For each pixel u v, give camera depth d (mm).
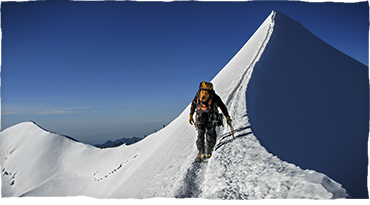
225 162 3986
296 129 5680
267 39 12477
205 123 4883
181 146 7578
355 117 7273
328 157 5141
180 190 3893
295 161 4375
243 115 5480
